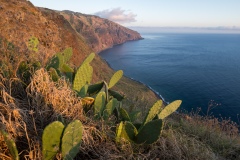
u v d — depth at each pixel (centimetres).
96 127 180
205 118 427
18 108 156
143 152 182
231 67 6856
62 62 247
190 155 196
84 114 187
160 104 194
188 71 5959
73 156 142
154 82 4734
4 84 188
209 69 6391
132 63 7200
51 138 132
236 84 4697
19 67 215
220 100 3591
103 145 166
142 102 452
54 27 1405
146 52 10806
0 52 226
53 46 974
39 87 175
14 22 939
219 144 284
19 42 343
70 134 136
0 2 1090
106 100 227
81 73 223
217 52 11625
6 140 125
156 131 174
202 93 4000
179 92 4031
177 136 229
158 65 6862
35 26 1098
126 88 2467
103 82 240
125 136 180
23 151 142
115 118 226
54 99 169
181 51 11700
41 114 160
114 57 8669
